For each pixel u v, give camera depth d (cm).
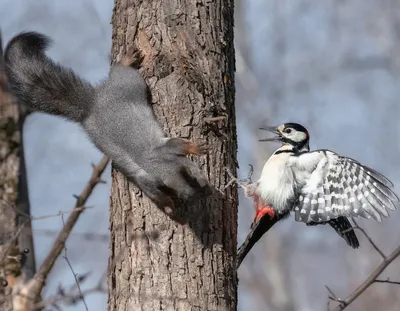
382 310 2395
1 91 1380
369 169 1262
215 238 1123
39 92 1251
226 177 1150
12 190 1349
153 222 1123
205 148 1098
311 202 1302
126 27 1177
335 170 1295
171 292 1102
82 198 1223
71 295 1044
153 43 1159
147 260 1111
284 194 1311
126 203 1146
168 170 1117
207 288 1109
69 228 1196
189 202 1120
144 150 1138
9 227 1322
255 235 1340
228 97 1170
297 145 1373
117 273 1128
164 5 1159
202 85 1145
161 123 1149
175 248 1110
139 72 1169
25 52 1284
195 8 1159
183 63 1148
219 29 1170
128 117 1167
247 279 2534
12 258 1295
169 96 1150
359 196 1272
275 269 2527
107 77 1233
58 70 1264
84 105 1231
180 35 1152
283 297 2491
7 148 1366
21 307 1232
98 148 1202
